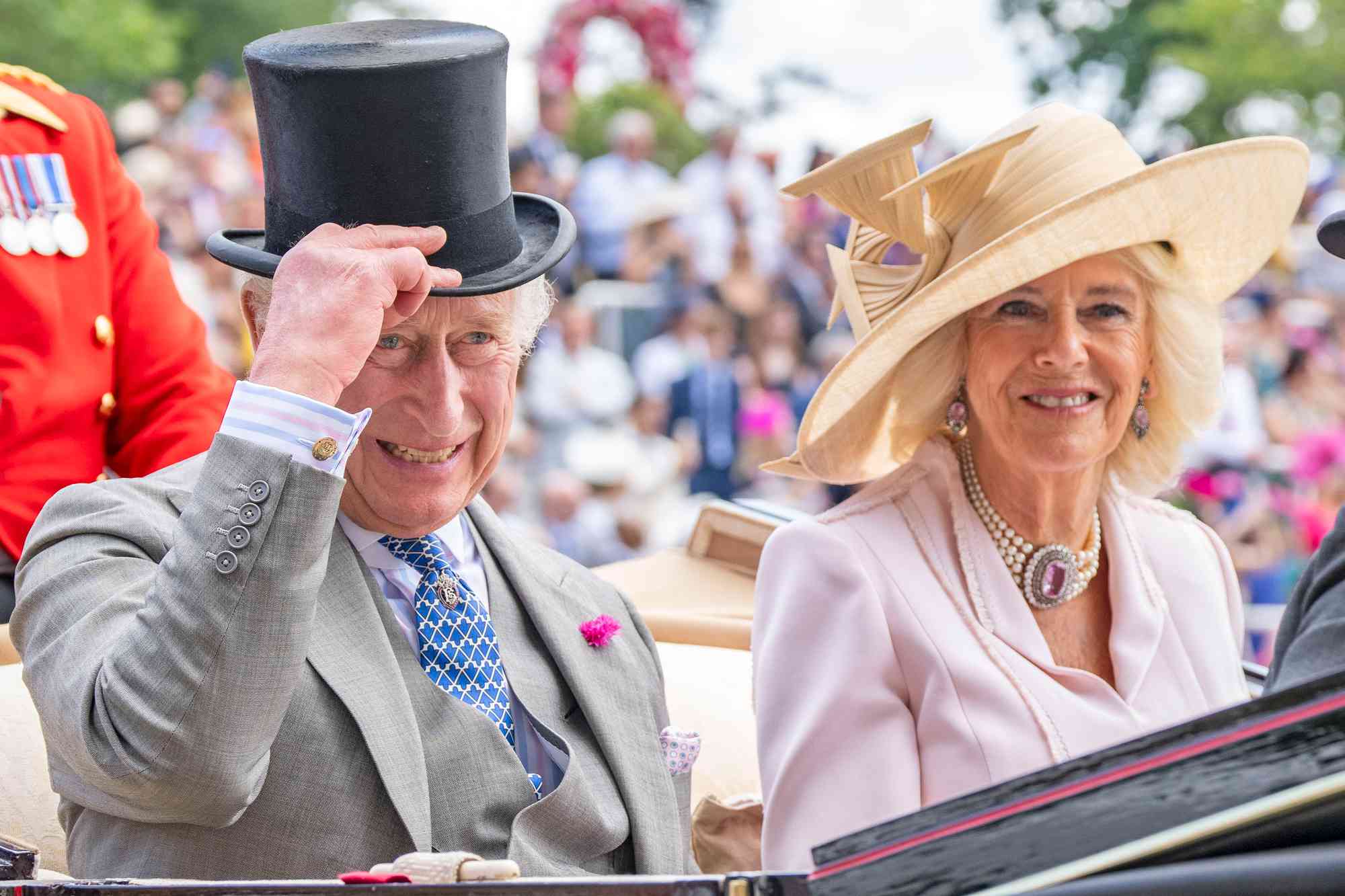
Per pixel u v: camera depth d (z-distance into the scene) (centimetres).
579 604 464
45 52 2381
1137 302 440
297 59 401
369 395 407
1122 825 199
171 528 407
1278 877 189
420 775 398
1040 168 433
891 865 211
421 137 403
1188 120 3073
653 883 261
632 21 2456
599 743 439
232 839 385
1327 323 1986
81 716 363
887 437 472
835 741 409
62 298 584
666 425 1775
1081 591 454
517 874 284
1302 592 280
